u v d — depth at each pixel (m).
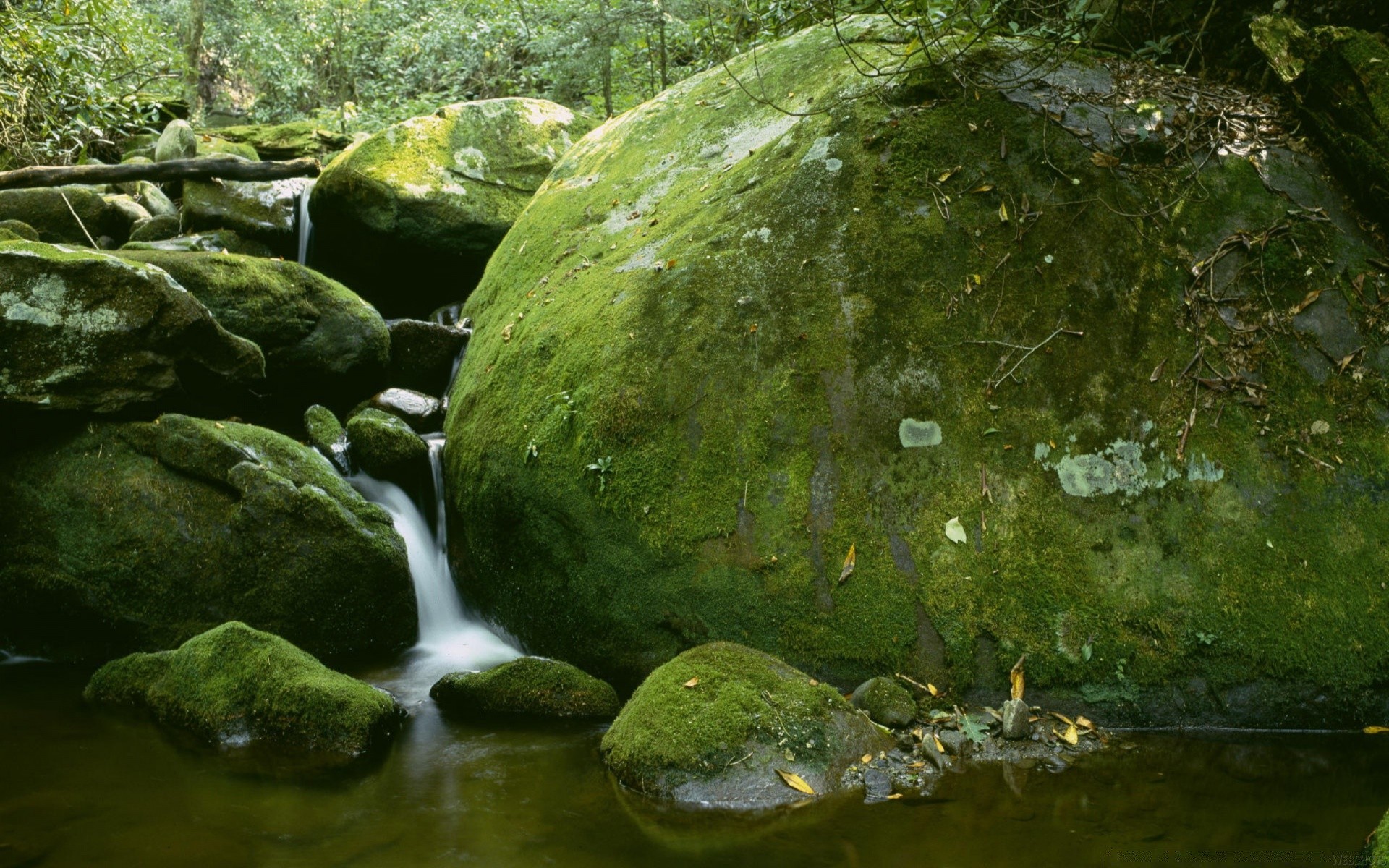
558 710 3.96
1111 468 3.90
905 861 2.72
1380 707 3.55
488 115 8.34
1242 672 3.60
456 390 5.75
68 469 4.84
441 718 3.93
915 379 4.09
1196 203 4.32
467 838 2.89
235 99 20.84
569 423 4.47
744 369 4.26
